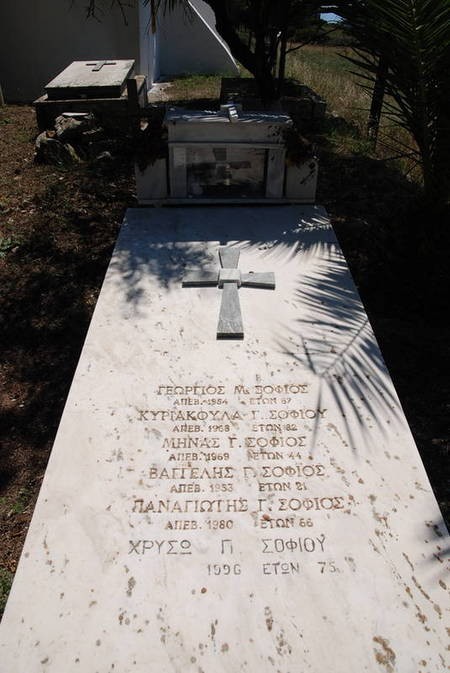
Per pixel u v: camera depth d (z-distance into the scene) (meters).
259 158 4.55
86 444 2.72
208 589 2.22
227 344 3.28
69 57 10.47
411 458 2.68
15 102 10.25
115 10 10.02
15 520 3.24
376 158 6.95
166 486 2.55
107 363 3.15
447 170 3.98
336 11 3.90
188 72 13.15
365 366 3.16
